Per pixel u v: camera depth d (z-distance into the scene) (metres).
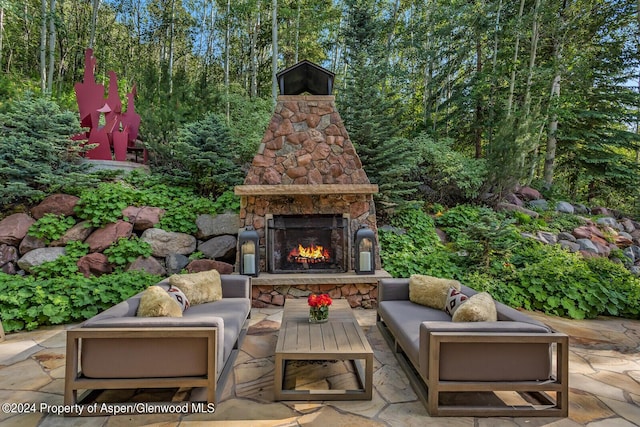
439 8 11.30
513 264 5.76
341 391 2.59
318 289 4.98
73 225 5.46
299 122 5.49
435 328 2.40
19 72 15.41
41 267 4.83
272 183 5.36
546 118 9.43
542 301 5.00
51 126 5.75
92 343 2.35
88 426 2.20
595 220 9.00
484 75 10.48
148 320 2.41
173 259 5.52
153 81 7.84
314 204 5.36
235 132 7.61
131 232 5.62
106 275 4.83
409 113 12.98
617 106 10.81
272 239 5.19
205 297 3.72
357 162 5.48
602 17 10.44
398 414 2.39
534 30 10.15
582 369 3.18
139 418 2.30
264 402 2.52
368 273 5.02
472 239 5.71
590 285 5.07
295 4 12.30
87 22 17.08
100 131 6.87
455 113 11.49
